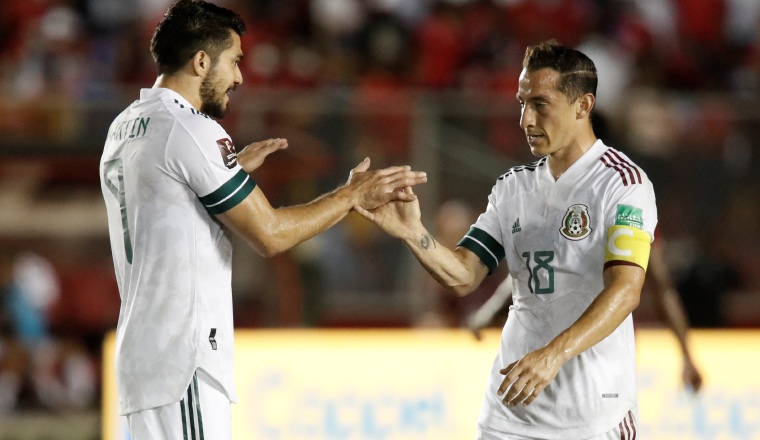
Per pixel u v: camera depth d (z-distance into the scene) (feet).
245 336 81.05
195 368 43.88
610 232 44.06
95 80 120.78
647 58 133.39
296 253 92.63
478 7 133.18
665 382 80.84
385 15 127.54
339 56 124.26
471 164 93.50
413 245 47.78
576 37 135.85
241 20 47.50
